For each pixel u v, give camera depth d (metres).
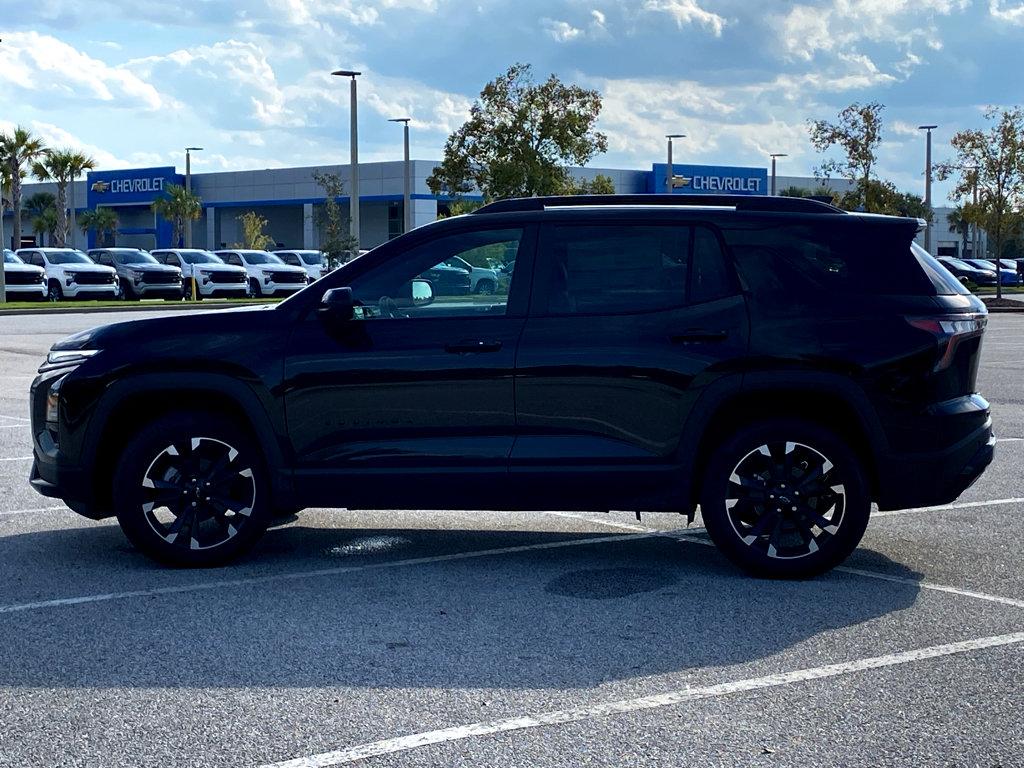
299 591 6.68
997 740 4.53
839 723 4.70
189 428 7.09
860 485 6.77
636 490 6.88
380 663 5.44
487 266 7.03
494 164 43.91
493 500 6.95
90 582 6.88
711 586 6.76
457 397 6.90
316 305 7.09
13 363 19.64
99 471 7.27
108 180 87.75
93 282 42.50
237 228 84.75
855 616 6.14
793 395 6.84
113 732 4.64
